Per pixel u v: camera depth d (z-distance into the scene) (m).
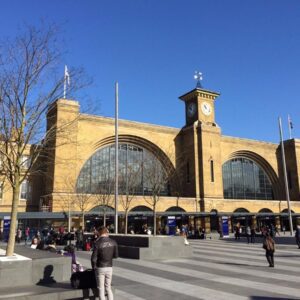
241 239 42.66
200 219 53.94
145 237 21.28
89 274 9.73
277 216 61.38
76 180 48.12
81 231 34.34
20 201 47.44
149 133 58.28
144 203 50.75
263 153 69.94
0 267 10.02
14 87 15.02
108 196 44.25
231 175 66.00
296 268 16.45
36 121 13.77
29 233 39.97
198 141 59.50
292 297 10.29
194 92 62.12
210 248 28.44
